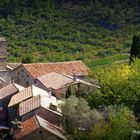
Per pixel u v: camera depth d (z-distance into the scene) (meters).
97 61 195.00
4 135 90.44
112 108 87.94
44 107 88.50
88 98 97.06
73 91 107.31
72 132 86.69
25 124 84.19
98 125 83.00
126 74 95.88
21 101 97.50
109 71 101.19
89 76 110.50
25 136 80.19
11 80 132.50
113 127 80.19
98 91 97.00
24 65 132.62
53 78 119.81
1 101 106.44
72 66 137.00
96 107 94.38
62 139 80.44
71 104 89.25
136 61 99.44
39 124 80.88
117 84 94.88
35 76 129.62
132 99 92.75
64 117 88.31
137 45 107.88
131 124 82.81
